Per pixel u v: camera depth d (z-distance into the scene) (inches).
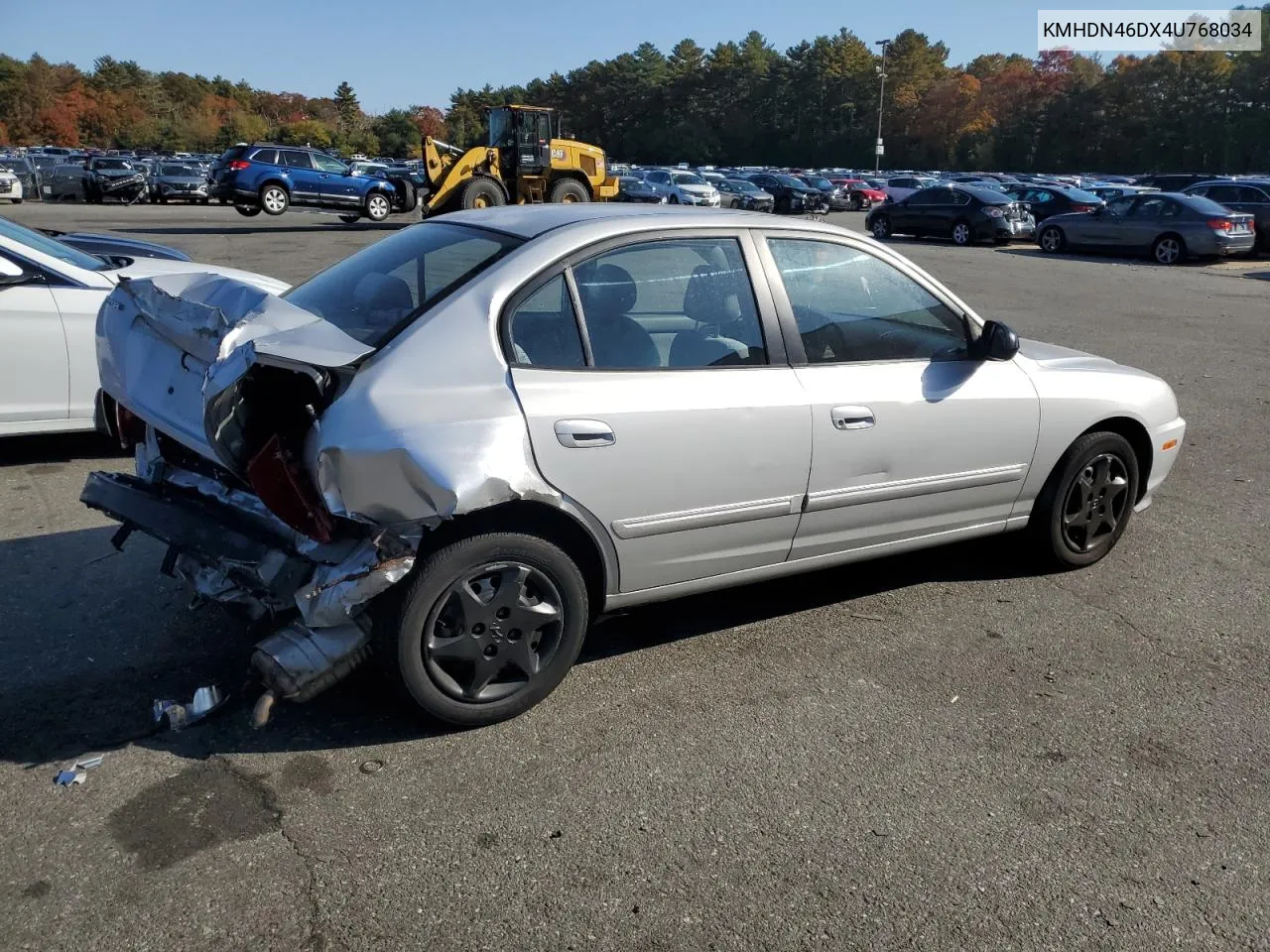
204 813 110.6
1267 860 108.9
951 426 158.1
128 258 262.8
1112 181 1936.5
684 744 127.7
